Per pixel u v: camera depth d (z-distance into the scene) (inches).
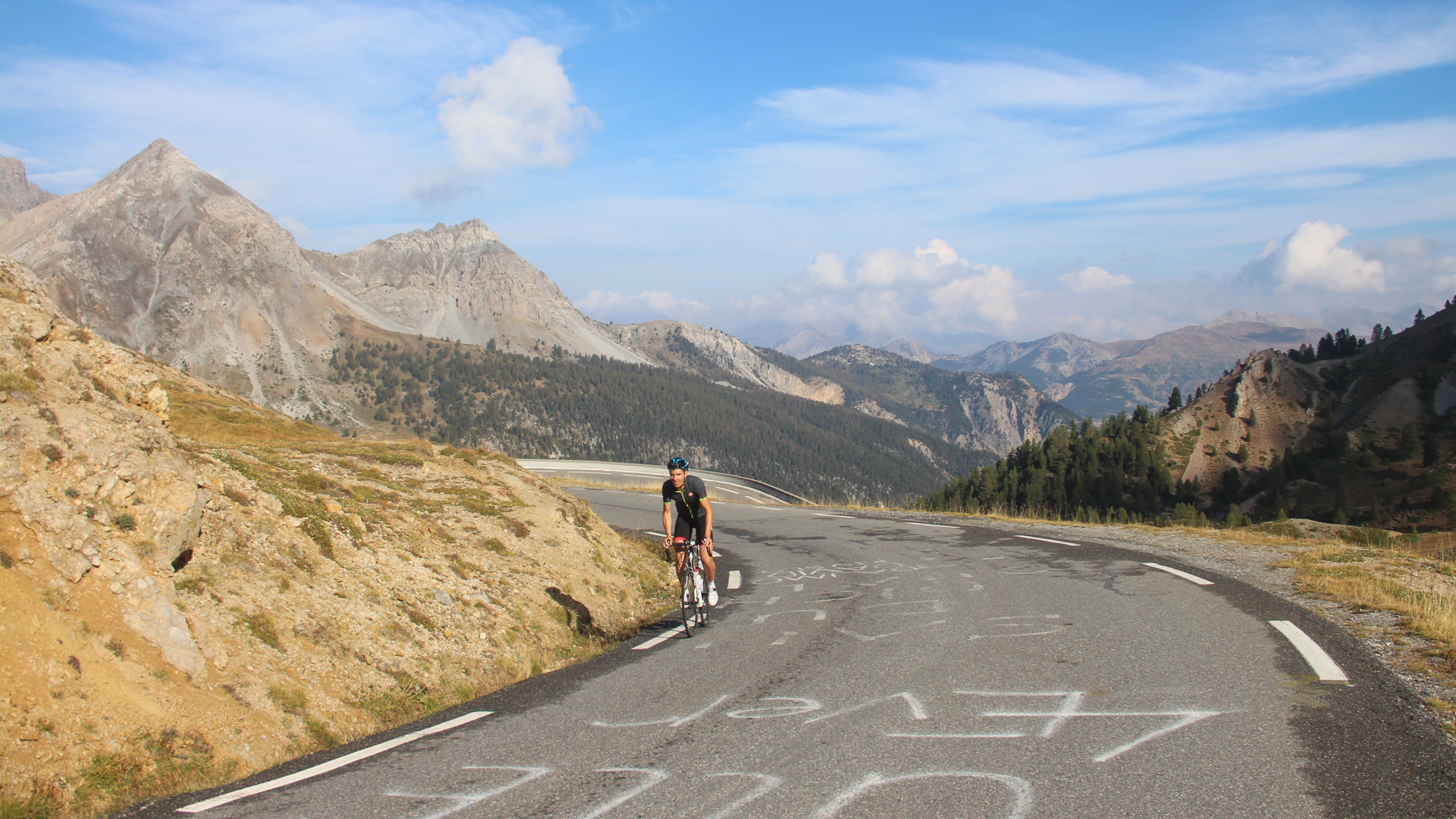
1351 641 249.8
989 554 534.0
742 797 145.2
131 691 191.9
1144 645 255.8
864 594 405.4
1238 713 181.8
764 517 954.1
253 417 724.7
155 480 242.1
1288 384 6870.1
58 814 158.1
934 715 191.9
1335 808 128.8
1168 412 7337.6
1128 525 724.7
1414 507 4881.9
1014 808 133.9
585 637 363.9
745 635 318.3
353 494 416.5
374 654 266.2
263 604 254.8
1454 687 197.5
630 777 160.2
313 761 191.0
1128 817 128.6
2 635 178.4
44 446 218.4
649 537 749.3
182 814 158.1
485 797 154.1
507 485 547.8
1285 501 5393.7
